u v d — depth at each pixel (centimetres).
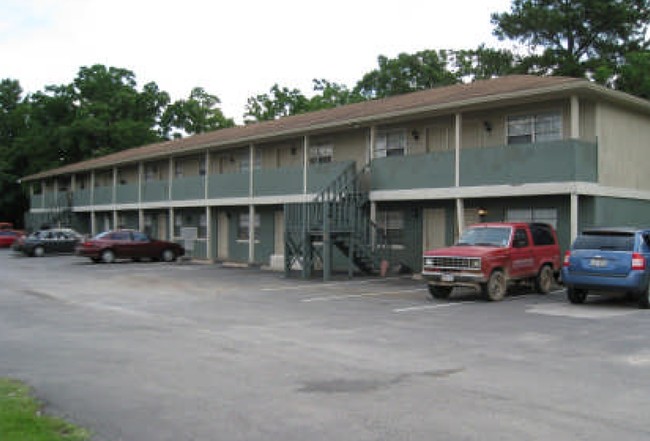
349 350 916
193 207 3322
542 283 1580
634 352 889
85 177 4538
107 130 5203
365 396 675
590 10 3841
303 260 2088
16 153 5412
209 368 806
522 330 1071
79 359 864
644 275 1295
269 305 1429
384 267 2133
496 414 609
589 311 1287
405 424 581
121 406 643
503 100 1806
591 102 1811
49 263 2867
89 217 4353
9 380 740
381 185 2152
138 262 2936
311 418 600
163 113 6034
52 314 1307
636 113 2003
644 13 3859
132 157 3544
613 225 1842
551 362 830
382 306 1395
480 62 4775
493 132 2033
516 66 4166
